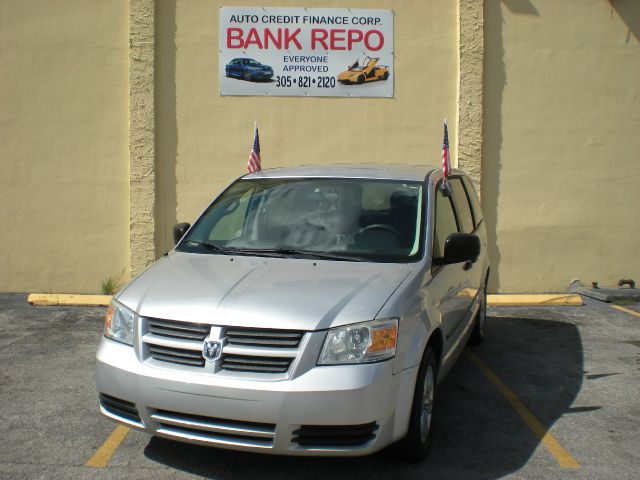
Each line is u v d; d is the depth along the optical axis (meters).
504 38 9.23
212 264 4.73
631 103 9.28
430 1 9.20
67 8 9.02
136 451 4.53
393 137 9.26
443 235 5.29
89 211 9.16
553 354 6.88
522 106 9.26
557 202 9.34
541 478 4.24
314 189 5.42
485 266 7.08
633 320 8.19
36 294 8.88
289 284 4.27
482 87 9.19
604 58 9.26
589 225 9.38
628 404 5.52
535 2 9.22
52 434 4.79
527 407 5.45
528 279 9.37
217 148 9.19
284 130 9.22
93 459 4.41
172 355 4.00
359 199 5.25
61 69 9.05
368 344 3.88
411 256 4.78
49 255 9.19
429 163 9.27
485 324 7.53
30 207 9.14
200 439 3.92
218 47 9.12
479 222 7.02
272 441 3.80
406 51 9.23
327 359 3.83
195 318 3.98
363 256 4.80
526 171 9.30
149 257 9.11
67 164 9.12
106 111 9.10
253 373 3.84
